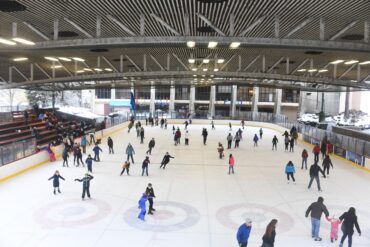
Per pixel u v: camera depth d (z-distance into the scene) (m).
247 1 11.50
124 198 14.95
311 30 15.48
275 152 28.23
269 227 8.66
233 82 44.19
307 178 19.30
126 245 10.41
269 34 16.53
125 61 28.06
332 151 27.56
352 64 27.42
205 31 15.62
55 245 10.32
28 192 15.52
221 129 45.66
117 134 38.34
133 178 18.47
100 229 11.56
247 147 30.62
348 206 14.59
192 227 11.90
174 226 11.95
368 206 14.64
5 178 17.56
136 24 15.01
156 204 14.26
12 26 15.54
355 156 23.59
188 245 10.50
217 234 11.36
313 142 32.47
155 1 11.70
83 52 22.73
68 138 25.53
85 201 14.43
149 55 24.47
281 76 24.19
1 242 10.46
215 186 17.23
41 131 33.72
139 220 12.44
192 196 15.47
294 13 12.80
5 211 13.08
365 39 13.38
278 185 17.67
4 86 31.67
